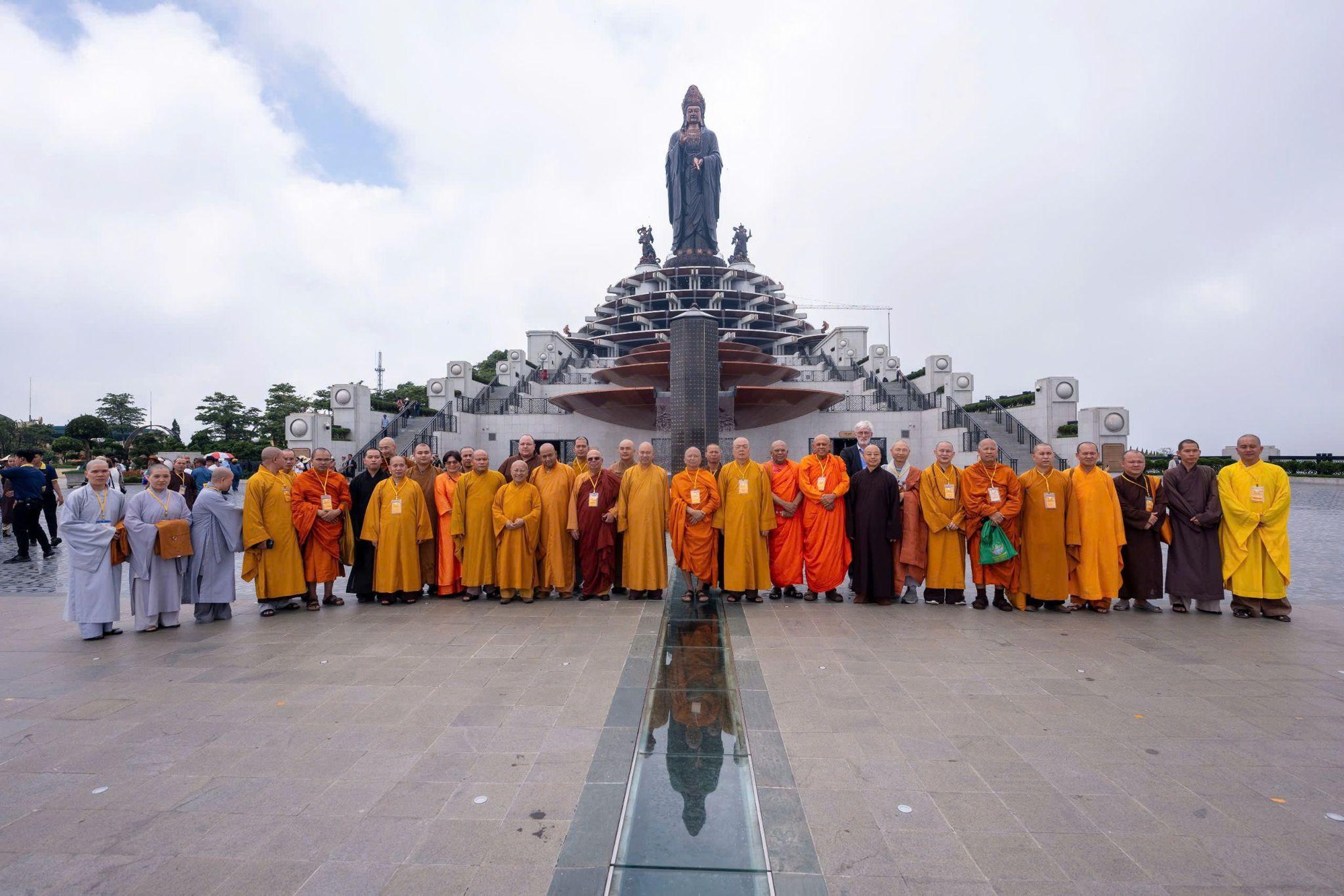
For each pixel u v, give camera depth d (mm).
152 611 7004
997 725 4281
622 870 2766
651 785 3496
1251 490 7258
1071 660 5715
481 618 7410
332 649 6195
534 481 8633
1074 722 4332
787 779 3545
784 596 8609
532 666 5586
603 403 26516
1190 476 7602
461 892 2635
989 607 7910
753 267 49375
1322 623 7105
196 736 4199
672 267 44031
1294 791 3451
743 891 2619
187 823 3180
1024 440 25516
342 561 8297
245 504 7566
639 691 4926
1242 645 6191
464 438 30750
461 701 4766
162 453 39531
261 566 7617
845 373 38781
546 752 3910
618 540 8602
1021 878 2705
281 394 46250
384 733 4219
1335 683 5105
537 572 8539
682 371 16109
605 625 7027
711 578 8117
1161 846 2941
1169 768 3691
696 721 4344
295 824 3158
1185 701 4730
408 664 5691
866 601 8102
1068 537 7523
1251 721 4371
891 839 2986
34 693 5035
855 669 5438
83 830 3123
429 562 8578
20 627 7250
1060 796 3379
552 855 2879
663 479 8320
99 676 5461
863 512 7891
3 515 13547
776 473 8289
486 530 8273
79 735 4227
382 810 3277
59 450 41875
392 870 2785
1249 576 7234
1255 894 2613
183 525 7188
